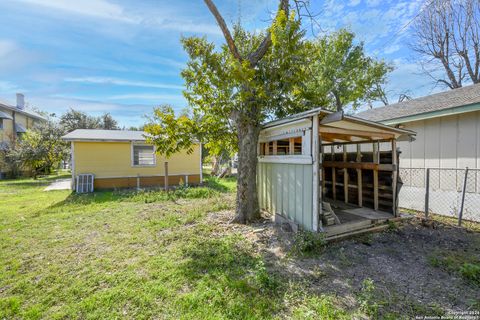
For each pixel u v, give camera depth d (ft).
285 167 15.87
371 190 18.06
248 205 16.57
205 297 7.85
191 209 20.40
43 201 24.40
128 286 8.58
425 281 8.98
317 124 12.72
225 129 18.40
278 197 16.76
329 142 22.57
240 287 8.38
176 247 12.19
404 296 7.99
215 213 19.08
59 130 52.11
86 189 32.24
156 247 12.25
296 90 18.22
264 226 15.23
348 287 8.52
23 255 11.30
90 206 22.06
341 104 51.34
